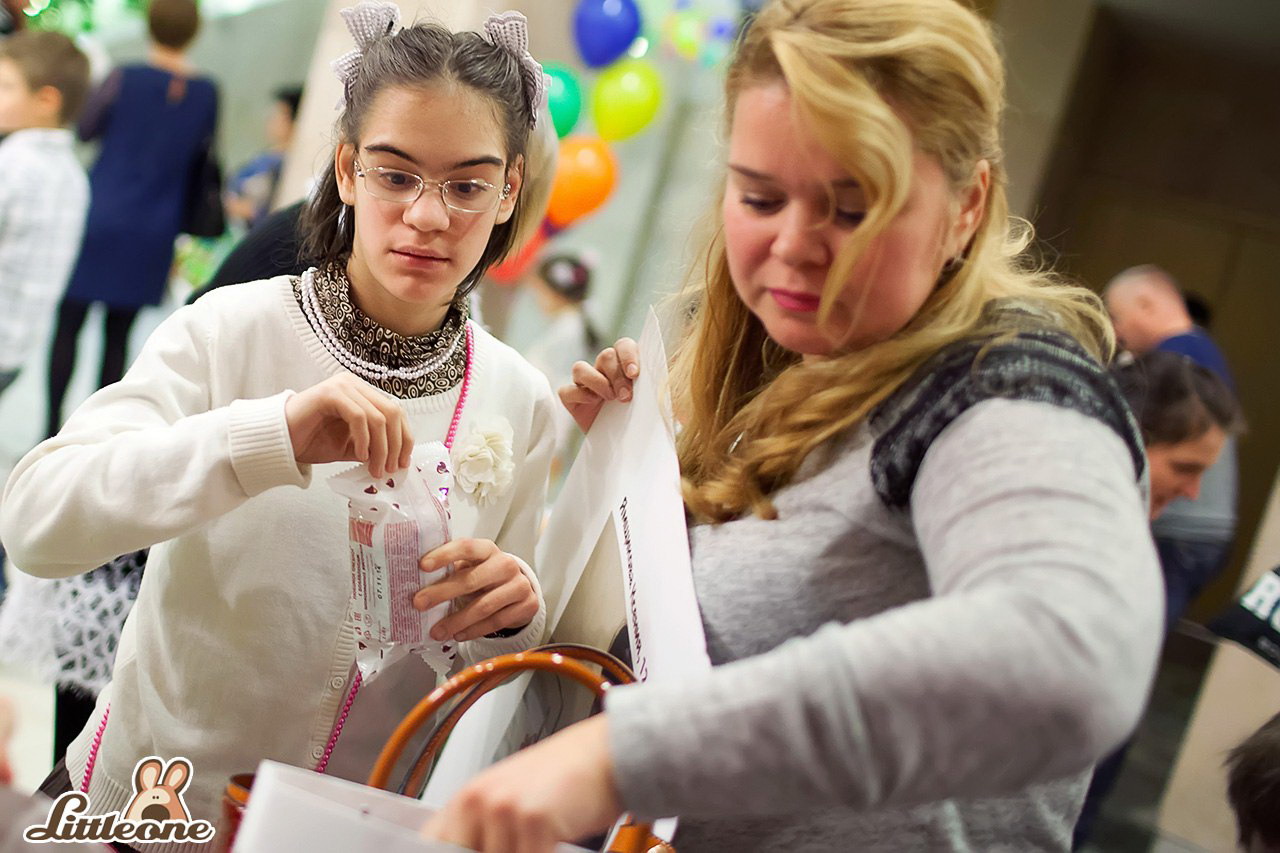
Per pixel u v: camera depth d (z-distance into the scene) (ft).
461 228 4.23
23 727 8.33
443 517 4.11
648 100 14.92
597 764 2.22
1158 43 21.94
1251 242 23.25
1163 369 9.09
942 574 2.49
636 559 3.75
